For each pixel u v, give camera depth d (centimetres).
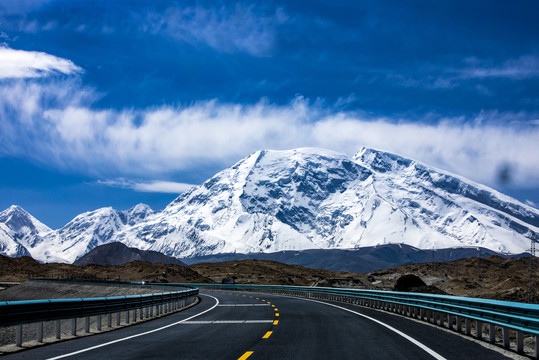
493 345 1488
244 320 2300
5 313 1465
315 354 1310
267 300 4328
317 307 3253
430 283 9844
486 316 1548
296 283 13000
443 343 1507
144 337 1709
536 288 6369
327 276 16712
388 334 1725
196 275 14500
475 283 7750
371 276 12644
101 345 1527
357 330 1852
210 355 1305
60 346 1534
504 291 5562
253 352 1348
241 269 17012
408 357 1259
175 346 1473
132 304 2359
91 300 1958
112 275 14300
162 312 2873
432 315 2216
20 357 1321
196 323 2188
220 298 4812
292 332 1795
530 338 1791
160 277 13388
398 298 2675
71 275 14250
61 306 1758
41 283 10262
